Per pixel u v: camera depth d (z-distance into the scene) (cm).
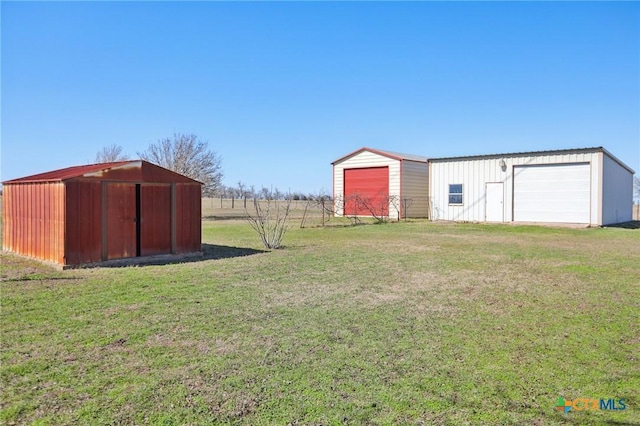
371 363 373
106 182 902
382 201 2569
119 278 733
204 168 2842
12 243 1051
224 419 281
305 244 1284
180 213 1027
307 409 295
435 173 2312
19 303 560
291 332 453
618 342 428
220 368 361
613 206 2130
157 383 332
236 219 2623
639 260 945
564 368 366
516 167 2038
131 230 944
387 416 288
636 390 328
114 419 280
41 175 1023
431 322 490
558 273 793
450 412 294
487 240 1393
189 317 504
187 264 895
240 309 539
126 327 465
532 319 502
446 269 834
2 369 356
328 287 669
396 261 936
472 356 390
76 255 854
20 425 272
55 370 355
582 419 287
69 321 485
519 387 331
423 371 358
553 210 1944
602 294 626
